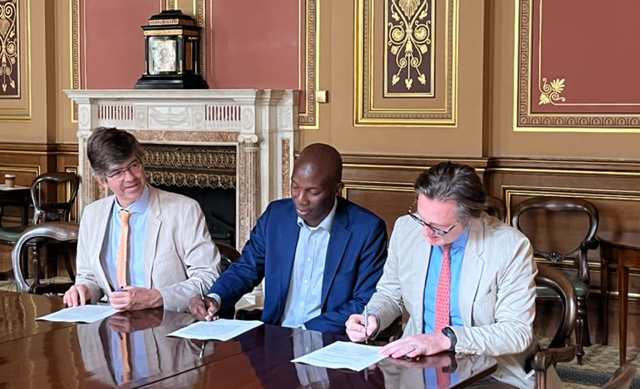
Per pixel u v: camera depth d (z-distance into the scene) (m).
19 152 6.68
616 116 4.82
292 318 2.97
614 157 4.84
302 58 5.65
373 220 2.94
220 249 3.36
